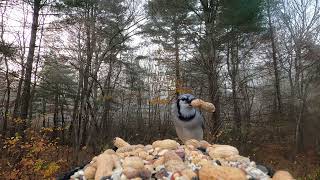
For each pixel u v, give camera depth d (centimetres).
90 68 1816
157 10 2017
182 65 2238
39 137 1347
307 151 1761
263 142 1964
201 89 2016
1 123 1697
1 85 1816
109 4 1938
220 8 1964
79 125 1755
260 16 1938
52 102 2389
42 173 1223
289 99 2220
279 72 2439
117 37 2050
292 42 2425
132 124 2544
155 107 2525
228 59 2252
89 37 1809
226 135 1855
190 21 2175
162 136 2317
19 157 1277
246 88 2356
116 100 2625
